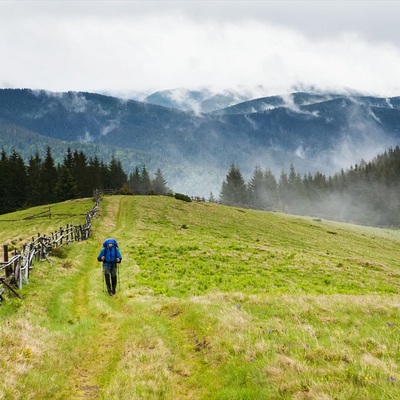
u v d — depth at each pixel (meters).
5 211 101.94
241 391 7.90
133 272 23.89
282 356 8.92
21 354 9.54
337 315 13.40
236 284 22.88
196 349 11.06
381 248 67.38
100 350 11.30
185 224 58.56
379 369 7.94
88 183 117.88
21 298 16.02
